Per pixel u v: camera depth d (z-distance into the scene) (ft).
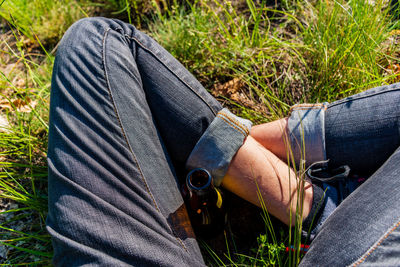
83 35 4.29
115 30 4.38
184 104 4.21
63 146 3.67
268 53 6.98
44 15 8.68
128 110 3.93
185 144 4.27
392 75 5.54
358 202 3.44
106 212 3.34
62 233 3.28
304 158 4.23
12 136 5.64
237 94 6.70
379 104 4.10
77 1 8.90
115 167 3.61
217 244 4.97
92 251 3.14
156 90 4.24
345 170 4.03
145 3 8.54
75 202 3.38
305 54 6.97
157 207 3.74
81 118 3.77
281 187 4.09
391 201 3.20
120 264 3.12
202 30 7.11
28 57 8.09
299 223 3.77
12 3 8.18
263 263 4.56
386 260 2.88
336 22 6.66
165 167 4.05
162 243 3.43
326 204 3.93
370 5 6.30
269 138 4.55
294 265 3.97
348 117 4.21
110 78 3.97
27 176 5.24
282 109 6.45
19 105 6.43
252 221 5.05
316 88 6.51
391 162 3.62
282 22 7.75
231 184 4.24
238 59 6.98
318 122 4.26
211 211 4.04
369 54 6.10
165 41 7.32
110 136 3.74
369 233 3.10
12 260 4.75
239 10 8.04
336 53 6.25
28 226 5.13
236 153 4.17
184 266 3.43
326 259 3.22
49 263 4.55
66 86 3.97
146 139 3.96
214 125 4.12
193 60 7.11
